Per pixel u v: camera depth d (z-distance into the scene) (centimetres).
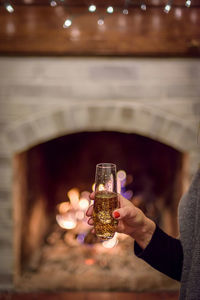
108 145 324
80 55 221
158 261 108
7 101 227
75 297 243
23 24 216
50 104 227
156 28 216
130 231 112
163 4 213
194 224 103
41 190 306
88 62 223
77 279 256
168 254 107
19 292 245
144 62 223
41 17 215
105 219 108
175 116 228
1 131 229
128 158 324
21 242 256
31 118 228
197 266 92
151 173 322
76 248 292
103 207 108
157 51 219
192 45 217
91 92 226
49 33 217
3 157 231
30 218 274
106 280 255
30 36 217
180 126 229
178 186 263
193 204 104
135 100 227
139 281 254
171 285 251
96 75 224
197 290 91
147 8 214
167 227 295
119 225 112
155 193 321
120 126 229
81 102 226
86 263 274
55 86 225
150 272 263
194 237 98
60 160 326
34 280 254
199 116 227
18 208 245
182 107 227
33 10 214
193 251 97
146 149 320
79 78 224
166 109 227
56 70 223
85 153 326
